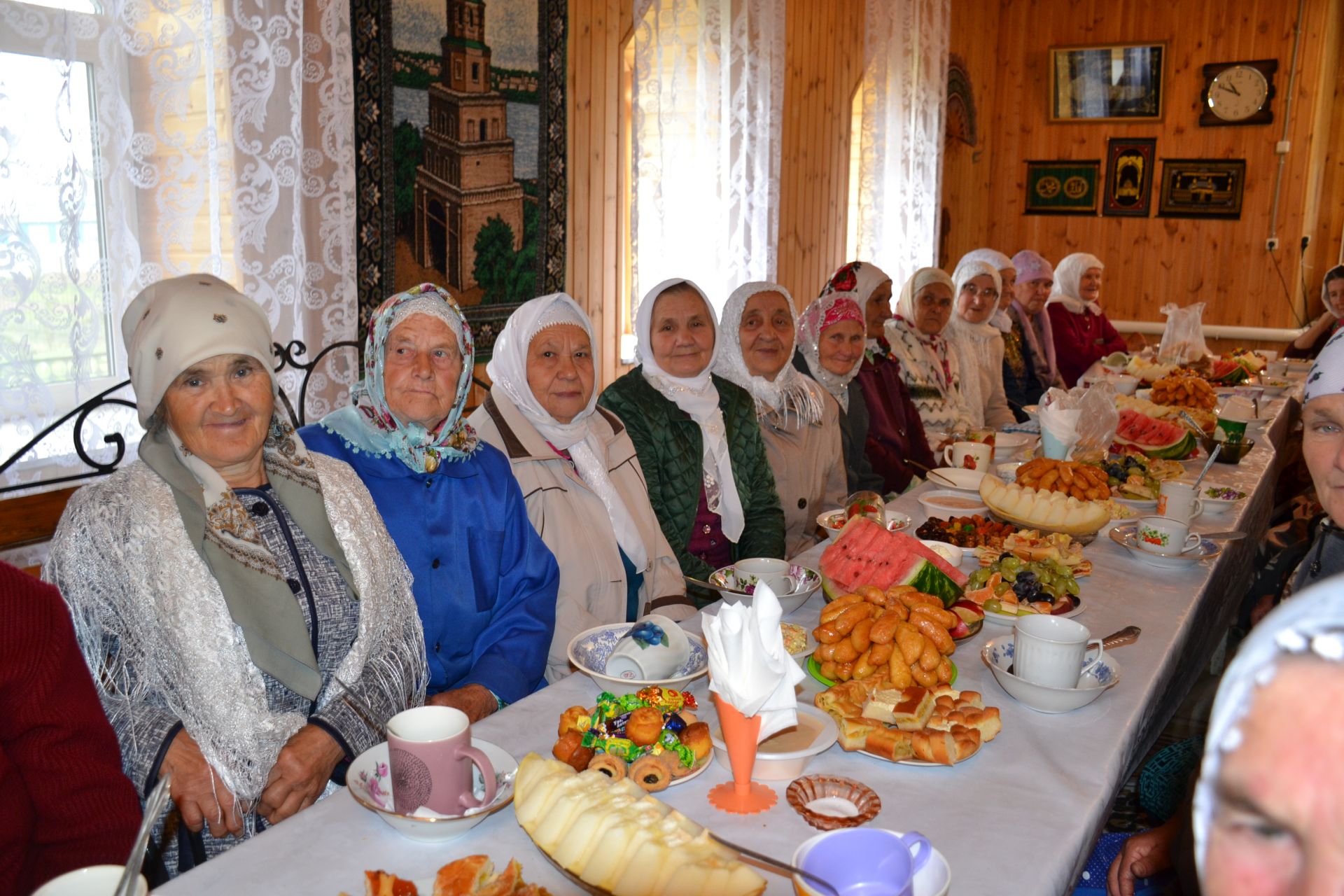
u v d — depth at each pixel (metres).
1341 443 1.51
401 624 1.85
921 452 4.00
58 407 2.20
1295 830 0.45
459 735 1.21
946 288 4.52
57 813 1.33
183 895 1.08
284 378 2.68
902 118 6.23
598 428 2.55
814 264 5.75
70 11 2.14
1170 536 2.32
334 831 1.22
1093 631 1.93
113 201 2.26
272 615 1.67
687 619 1.90
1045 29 7.70
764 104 4.67
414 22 3.07
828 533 2.49
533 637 1.99
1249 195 7.26
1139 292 7.71
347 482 1.85
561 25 3.63
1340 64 7.32
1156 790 1.92
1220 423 3.51
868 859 1.00
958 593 1.88
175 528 1.64
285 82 2.54
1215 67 7.20
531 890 1.03
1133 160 7.56
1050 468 2.52
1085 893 1.78
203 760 1.56
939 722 1.46
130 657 1.63
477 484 2.05
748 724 1.26
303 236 2.65
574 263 3.95
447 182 3.27
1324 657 0.45
